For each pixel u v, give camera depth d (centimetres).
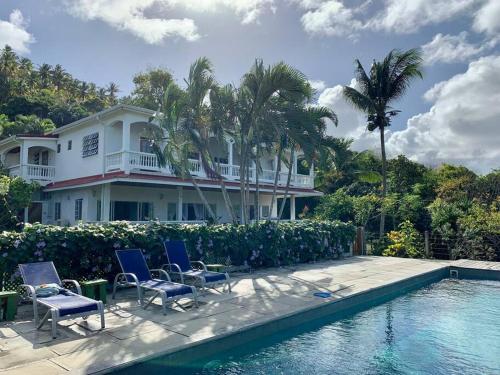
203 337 637
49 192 2680
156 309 823
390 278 1248
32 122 4338
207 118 1593
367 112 2509
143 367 546
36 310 686
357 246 2061
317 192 3094
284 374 595
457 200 2525
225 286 1084
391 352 691
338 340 761
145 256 1065
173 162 1692
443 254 1892
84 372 495
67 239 919
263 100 1490
